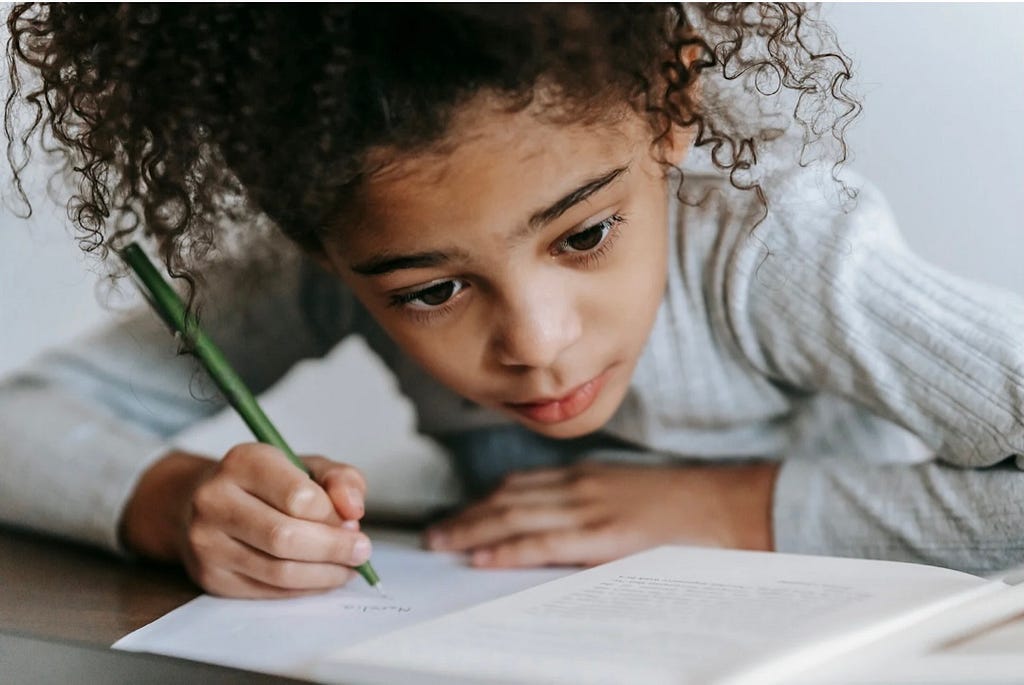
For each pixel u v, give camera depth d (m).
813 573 0.57
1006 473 0.78
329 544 0.65
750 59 0.75
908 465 0.83
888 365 0.82
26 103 0.79
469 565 0.74
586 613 0.52
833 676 0.43
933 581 0.53
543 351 0.63
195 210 0.67
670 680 0.42
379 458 1.15
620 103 0.61
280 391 1.17
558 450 1.05
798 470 0.85
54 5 0.70
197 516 0.67
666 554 0.64
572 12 0.59
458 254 0.60
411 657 0.47
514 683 0.43
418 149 0.57
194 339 0.70
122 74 0.64
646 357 0.94
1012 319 0.80
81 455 0.81
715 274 0.89
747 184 0.83
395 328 0.68
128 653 0.55
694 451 1.00
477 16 0.56
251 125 0.60
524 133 0.57
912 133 0.86
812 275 0.84
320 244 0.67
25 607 0.65
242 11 0.59
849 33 0.85
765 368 0.92
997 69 0.84
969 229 0.87
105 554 0.79
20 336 1.02
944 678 0.42
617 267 0.66
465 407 1.05
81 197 0.77
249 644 0.55
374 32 0.57
